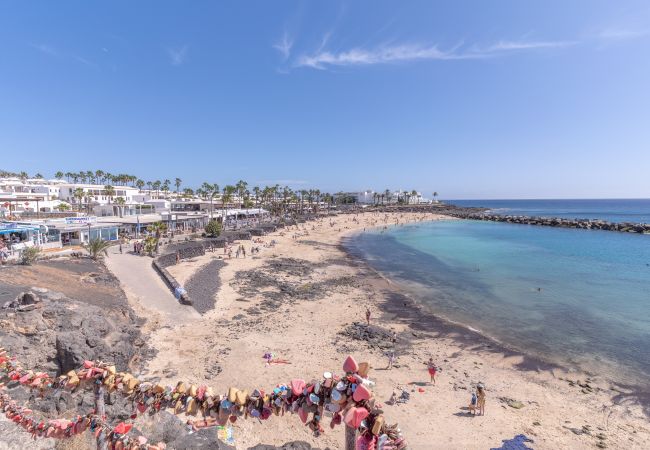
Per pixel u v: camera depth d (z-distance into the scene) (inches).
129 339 788.6
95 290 1115.3
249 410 145.6
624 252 2748.5
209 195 5300.2
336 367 887.7
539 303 1477.6
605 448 634.2
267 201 6141.7
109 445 171.6
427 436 652.7
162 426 389.7
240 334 1043.9
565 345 1065.5
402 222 5792.3
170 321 1073.5
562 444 641.0
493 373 900.0
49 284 1029.2
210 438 373.4
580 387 839.7
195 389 158.7
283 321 1196.5
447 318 1301.7
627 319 1279.5
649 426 698.8
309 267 2158.0
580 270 2108.8
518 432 669.9
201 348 928.9
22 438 263.1
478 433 664.4
